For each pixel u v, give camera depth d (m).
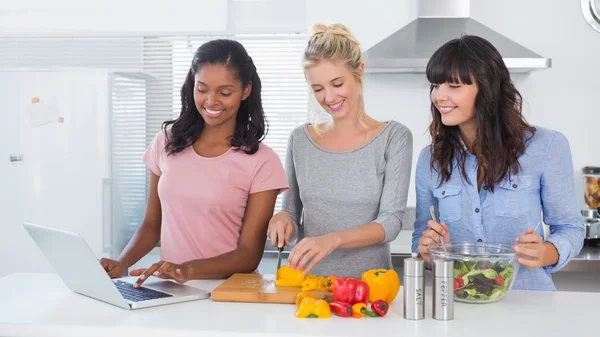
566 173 1.74
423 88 3.61
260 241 1.88
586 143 3.55
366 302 1.46
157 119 3.98
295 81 3.92
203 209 1.87
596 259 2.78
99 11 3.97
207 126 1.93
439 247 1.54
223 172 1.87
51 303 1.52
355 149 1.90
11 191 3.45
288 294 1.52
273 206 1.91
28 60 4.04
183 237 1.90
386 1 3.66
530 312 1.45
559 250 1.67
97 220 3.40
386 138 1.89
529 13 3.55
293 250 1.60
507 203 1.75
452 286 1.39
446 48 1.66
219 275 1.74
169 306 1.49
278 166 1.92
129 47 3.99
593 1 3.52
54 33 3.98
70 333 1.32
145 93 3.86
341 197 1.90
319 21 3.73
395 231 1.78
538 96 3.57
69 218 3.42
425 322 1.37
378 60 3.12
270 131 3.94
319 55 1.81
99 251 3.41
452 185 1.81
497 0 3.57
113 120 3.43
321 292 1.53
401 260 2.93
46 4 3.99
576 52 3.54
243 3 3.89
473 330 1.31
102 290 1.49
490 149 1.70
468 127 1.76
